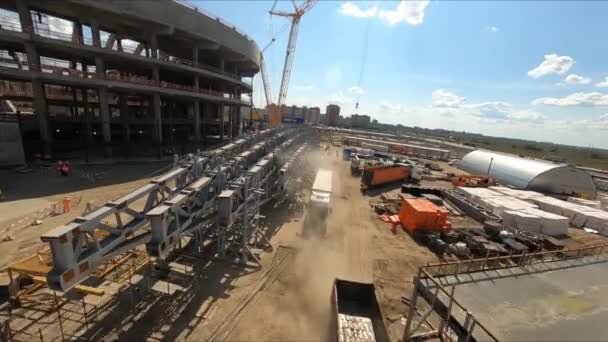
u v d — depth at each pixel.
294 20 79.38
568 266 14.17
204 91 60.94
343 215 30.84
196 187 15.24
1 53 50.50
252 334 13.26
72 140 48.66
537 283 12.50
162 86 51.19
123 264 17.02
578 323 10.04
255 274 18.09
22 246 18.67
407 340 11.32
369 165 55.09
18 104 62.12
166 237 12.96
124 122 50.31
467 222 31.08
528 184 48.53
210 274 17.61
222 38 58.97
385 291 17.45
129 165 42.88
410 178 49.69
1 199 26.33
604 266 14.30
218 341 12.64
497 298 11.26
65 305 13.83
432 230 25.72
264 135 33.72
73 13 43.78
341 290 14.45
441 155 87.81
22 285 14.37
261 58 90.62
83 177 34.88
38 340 11.78
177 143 58.44
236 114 86.69
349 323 12.97
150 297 14.83
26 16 39.62
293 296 16.33
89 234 10.97
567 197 46.31
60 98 57.69
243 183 18.38
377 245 23.94
